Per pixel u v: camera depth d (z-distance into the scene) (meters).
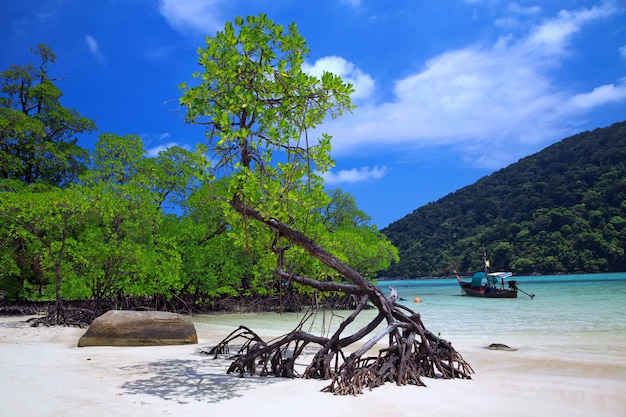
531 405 6.79
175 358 10.84
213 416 5.96
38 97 34.19
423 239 169.62
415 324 9.27
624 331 16.77
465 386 8.09
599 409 6.63
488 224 148.75
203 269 29.22
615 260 101.81
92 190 21.67
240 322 24.17
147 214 23.44
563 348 13.03
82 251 21.31
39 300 30.59
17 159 29.45
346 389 7.34
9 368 9.09
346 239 33.78
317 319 26.09
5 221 20.97
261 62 8.15
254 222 9.70
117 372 8.98
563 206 127.75
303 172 8.44
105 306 25.58
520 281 91.00
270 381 8.38
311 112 8.31
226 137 7.43
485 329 18.34
